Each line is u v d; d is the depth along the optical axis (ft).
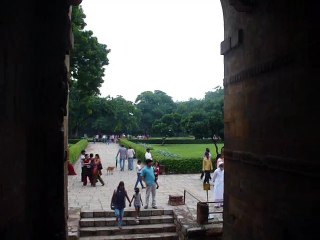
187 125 100.12
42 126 20.54
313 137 16.05
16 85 15.92
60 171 20.86
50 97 20.53
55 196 20.80
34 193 19.80
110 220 41.70
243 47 23.76
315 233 15.96
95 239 39.09
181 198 47.34
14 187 15.65
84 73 93.97
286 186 18.39
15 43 15.57
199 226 36.68
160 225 41.91
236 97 25.04
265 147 20.57
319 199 15.69
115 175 78.74
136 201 42.50
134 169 90.27
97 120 262.67
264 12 20.65
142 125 297.12
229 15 26.27
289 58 17.98
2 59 13.75
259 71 21.29
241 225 23.88
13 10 15.11
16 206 15.99
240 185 24.14
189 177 76.89
